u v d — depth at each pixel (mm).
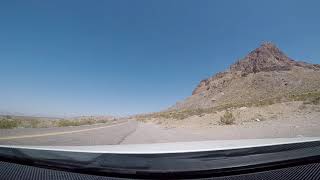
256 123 23500
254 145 3246
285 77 174125
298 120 21953
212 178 2838
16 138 14969
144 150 3262
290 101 35188
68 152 2990
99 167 2875
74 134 19547
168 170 2812
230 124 25391
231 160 2949
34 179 2717
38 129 24312
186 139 14977
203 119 34500
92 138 16375
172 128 26188
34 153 3139
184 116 45938
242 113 31906
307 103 30266
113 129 26953
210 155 2887
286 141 3803
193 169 2834
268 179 2793
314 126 17469
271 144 3266
